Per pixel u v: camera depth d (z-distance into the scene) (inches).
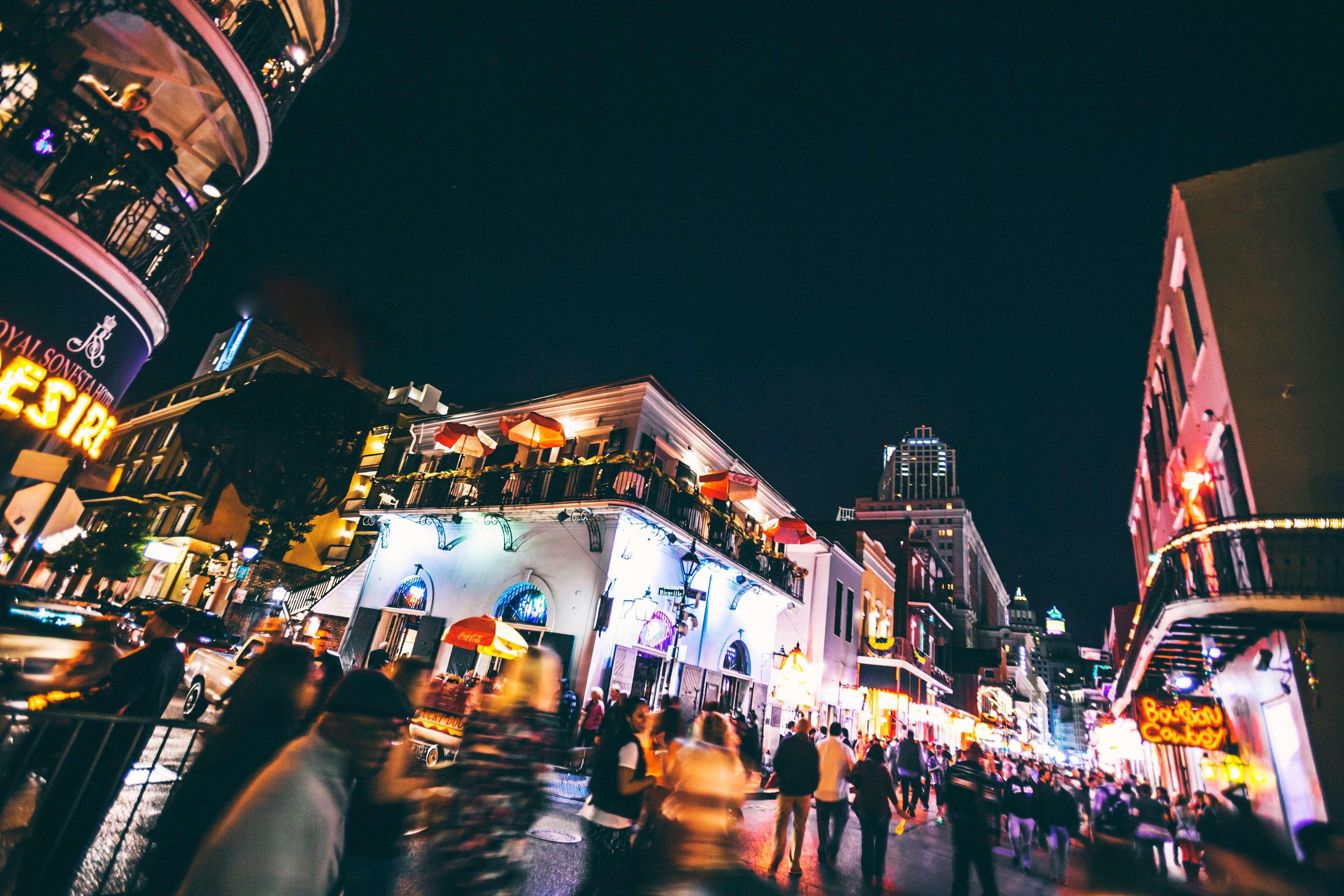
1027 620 5782.5
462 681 549.3
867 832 296.0
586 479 621.6
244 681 119.8
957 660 1653.5
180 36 366.0
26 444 345.4
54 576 1005.8
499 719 135.2
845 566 998.4
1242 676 425.7
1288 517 334.3
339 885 70.9
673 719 186.9
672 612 645.9
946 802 275.6
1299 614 328.2
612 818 163.5
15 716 128.8
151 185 391.9
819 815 313.7
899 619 1237.1
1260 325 397.4
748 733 435.5
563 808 329.1
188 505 1195.3
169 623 163.3
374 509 791.1
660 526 611.2
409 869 191.0
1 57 321.7
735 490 677.9
